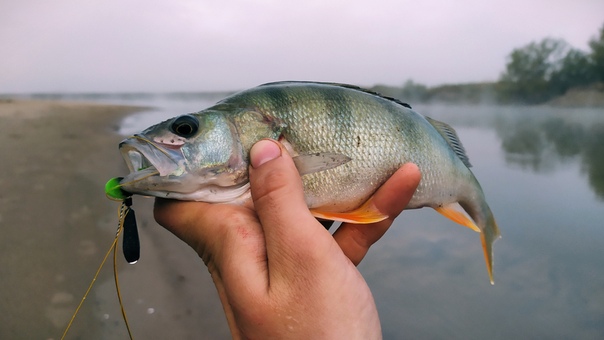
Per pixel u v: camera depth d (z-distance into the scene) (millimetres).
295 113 239
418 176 243
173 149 217
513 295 407
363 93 259
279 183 168
